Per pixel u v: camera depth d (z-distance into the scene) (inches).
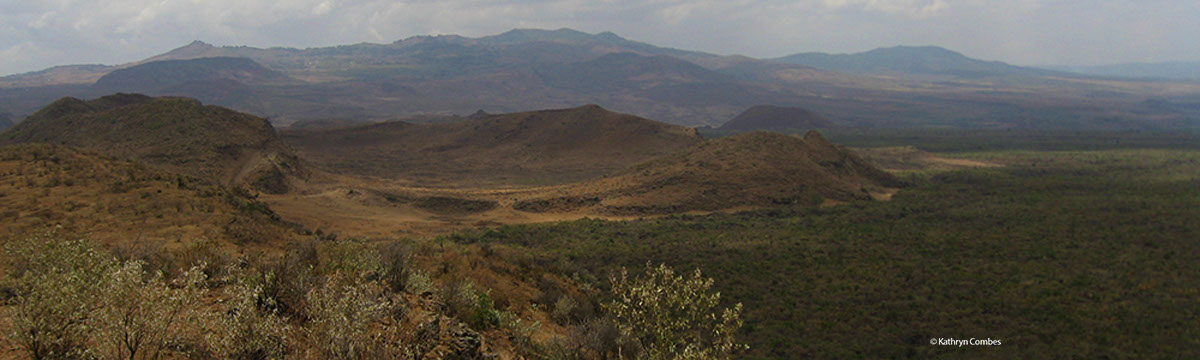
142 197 1117.1
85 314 263.1
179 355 267.1
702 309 387.9
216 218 991.0
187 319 270.5
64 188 1120.8
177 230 863.1
